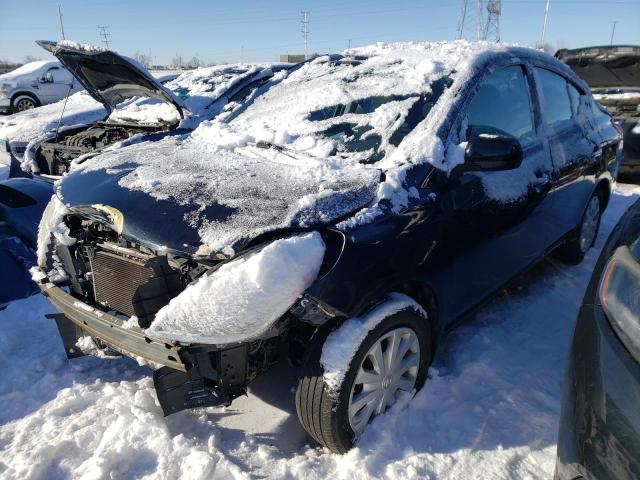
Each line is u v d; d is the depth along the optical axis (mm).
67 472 2021
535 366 2721
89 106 7168
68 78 15812
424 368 2377
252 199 2086
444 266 2318
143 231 2006
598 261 1842
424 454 2104
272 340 2066
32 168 5559
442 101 2539
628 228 1777
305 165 2418
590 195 3838
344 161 2457
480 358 2754
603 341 1454
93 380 2654
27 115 7113
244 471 2018
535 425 2277
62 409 2402
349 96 2902
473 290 2625
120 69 4133
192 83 6070
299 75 3461
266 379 2639
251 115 3244
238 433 2273
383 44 3504
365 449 2078
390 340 2137
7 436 2244
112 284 2217
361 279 1924
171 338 1789
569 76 3707
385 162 2359
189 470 1995
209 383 1943
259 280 1723
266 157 2617
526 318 3234
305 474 2000
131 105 5895
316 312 1909
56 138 5570
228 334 1746
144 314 1893
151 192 2197
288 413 2408
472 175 2459
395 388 2252
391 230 2047
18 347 2934
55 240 2553
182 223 1978
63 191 2510
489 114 2729
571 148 3396
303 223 1927
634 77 7090
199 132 3211
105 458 2012
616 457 1294
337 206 2039
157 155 2768
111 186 2344
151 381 2598
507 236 2771
